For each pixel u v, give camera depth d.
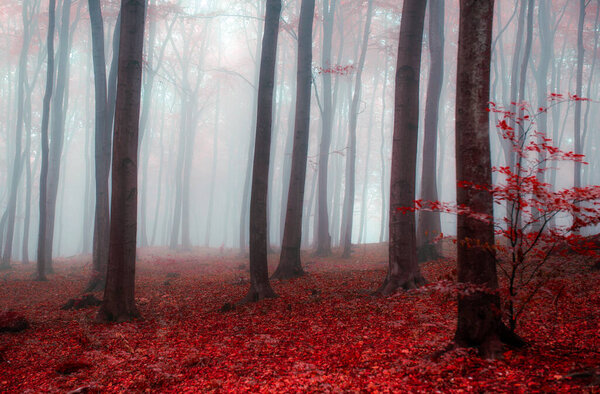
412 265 10.50
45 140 17.27
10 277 19.08
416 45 10.93
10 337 9.02
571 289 7.91
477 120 5.25
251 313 9.95
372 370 5.36
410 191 10.65
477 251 5.16
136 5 10.31
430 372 4.89
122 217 10.28
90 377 6.40
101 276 14.70
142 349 7.58
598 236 4.89
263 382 5.43
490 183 5.25
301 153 15.47
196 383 5.77
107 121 15.84
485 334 5.19
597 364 4.48
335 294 11.10
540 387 4.19
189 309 11.12
